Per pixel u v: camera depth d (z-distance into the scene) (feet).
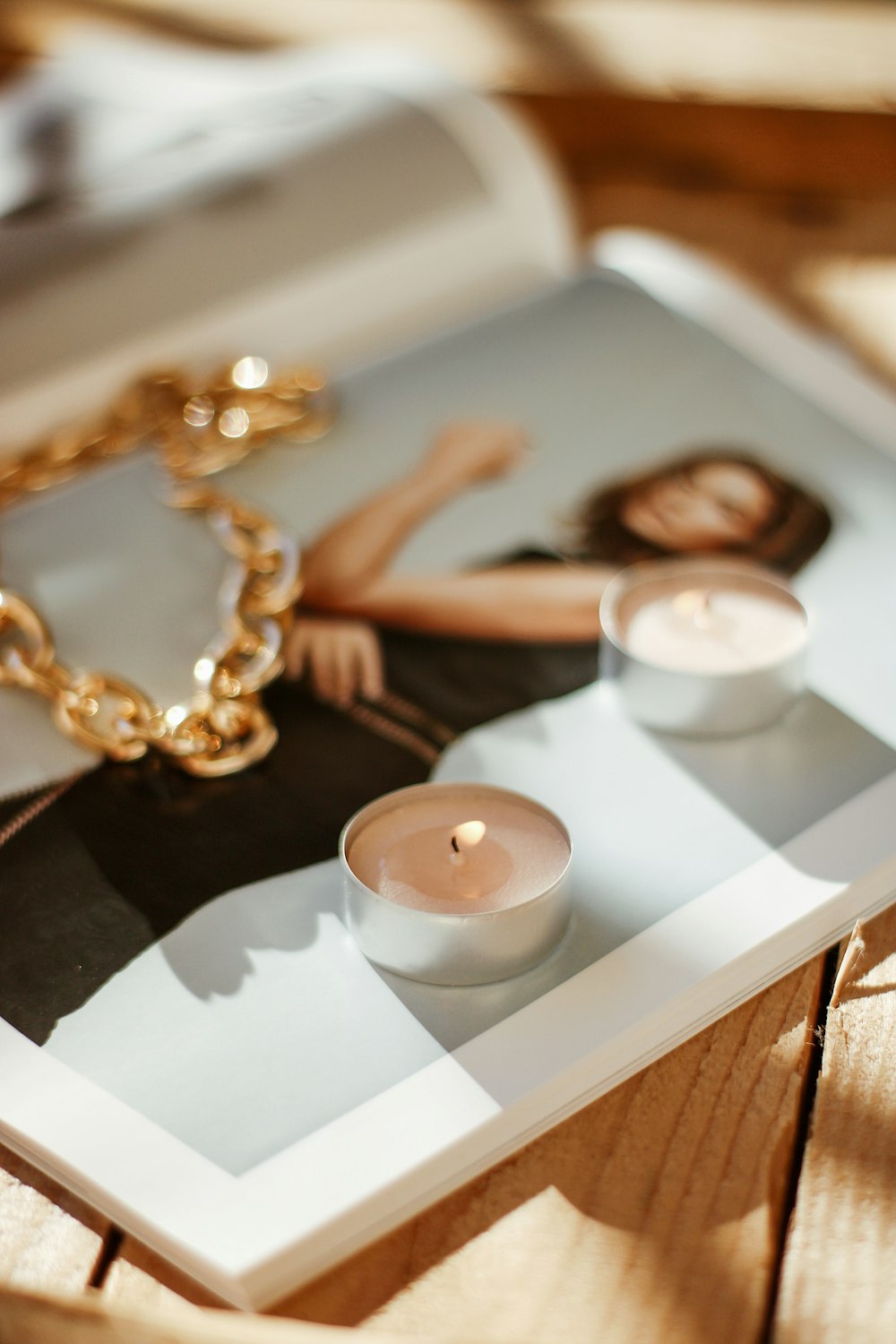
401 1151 1.37
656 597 1.67
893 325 2.03
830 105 2.28
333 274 1.98
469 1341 1.24
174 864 1.55
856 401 1.89
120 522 1.82
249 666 1.67
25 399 1.88
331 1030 1.44
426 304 2.02
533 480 1.84
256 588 1.74
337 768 1.60
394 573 1.76
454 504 1.82
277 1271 1.34
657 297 2.03
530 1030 1.42
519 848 1.48
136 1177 1.37
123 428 1.90
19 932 1.51
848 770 1.57
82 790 1.60
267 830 1.56
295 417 1.92
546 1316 1.33
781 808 1.55
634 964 1.46
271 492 1.85
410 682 1.66
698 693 1.58
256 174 2.00
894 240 2.18
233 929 1.50
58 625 1.72
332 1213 1.35
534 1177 1.38
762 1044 1.44
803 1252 1.35
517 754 1.60
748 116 2.31
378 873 1.47
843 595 1.70
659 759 1.59
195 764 1.61
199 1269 1.34
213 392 1.92
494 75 2.39
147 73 2.28
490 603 1.73
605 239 2.12
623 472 1.83
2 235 1.94
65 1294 1.28
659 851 1.52
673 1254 1.35
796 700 1.62
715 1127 1.40
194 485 1.85
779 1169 1.38
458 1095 1.40
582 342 1.98
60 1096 1.42
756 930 1.47
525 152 2.05
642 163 2.35
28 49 2.48
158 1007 1.46
